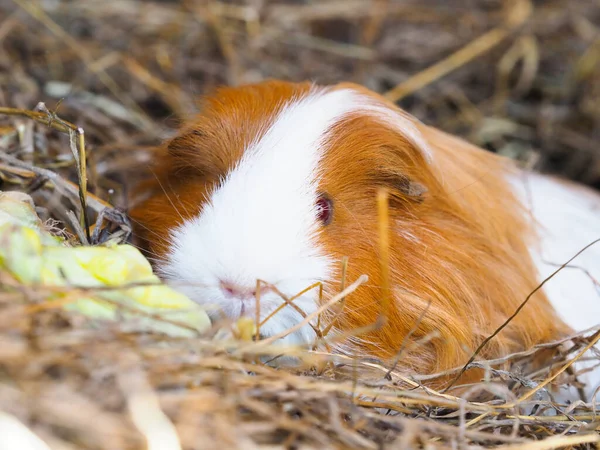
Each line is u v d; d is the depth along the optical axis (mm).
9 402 309
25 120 443
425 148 406
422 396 361
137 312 341
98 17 581
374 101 411
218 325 355
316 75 591
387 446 335
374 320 386
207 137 402
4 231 348
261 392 341
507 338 415
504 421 365
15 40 544
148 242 406
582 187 508
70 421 309
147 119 524
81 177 405
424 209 405
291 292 372
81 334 326
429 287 395
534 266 432
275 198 376
